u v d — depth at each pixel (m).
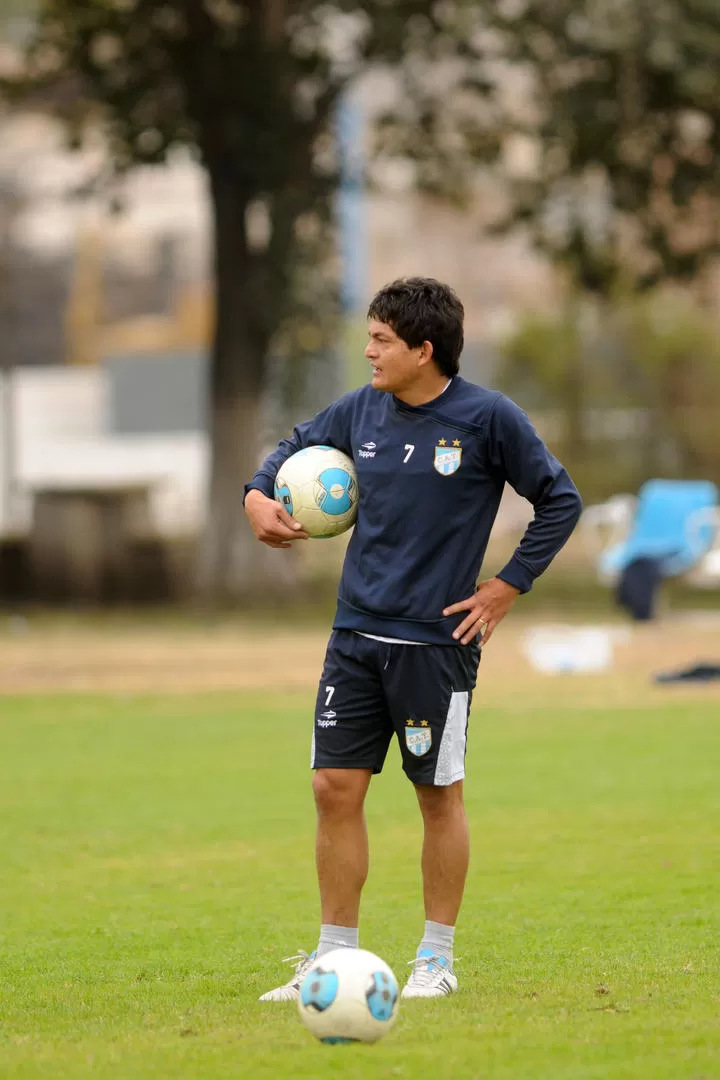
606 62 93.75
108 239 199.25
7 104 109.06
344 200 113.56
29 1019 17.52
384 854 28.80
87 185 107.19
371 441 18.66
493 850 28.53
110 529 105.00
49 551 104.56
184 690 57.25
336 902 18.70
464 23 93.50
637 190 100.94
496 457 18.41
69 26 99.38
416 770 18.52
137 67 100.12
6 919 24.11
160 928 23.30
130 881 26.89
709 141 98.75
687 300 157.88
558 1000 17.34
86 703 54.00
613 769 37.88
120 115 100.56
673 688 54.25
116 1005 18.27
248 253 101.44
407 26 96.75
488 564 127.75
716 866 26.55
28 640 76.88
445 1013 16.78
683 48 91.25
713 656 63.47
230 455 101.94
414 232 193.75
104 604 103.75
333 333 117.50
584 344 158.88
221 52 96.12
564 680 57.25
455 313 18.36
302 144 99.69
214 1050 15.09
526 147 115.88
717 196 101.12
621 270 107.06
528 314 161.50
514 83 112.75
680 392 158.12
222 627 83.06
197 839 30.69
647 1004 16.88
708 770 37.34
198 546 104.44
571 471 157.50
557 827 30.61
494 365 167.62
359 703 18.56
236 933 22.86
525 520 147.88
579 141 97.06
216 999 18.52
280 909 24.50
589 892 24.83
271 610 94.19
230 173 100.19
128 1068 14.52
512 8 94.50
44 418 187.88
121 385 191.38
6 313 170.62
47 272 196.75
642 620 77.00
